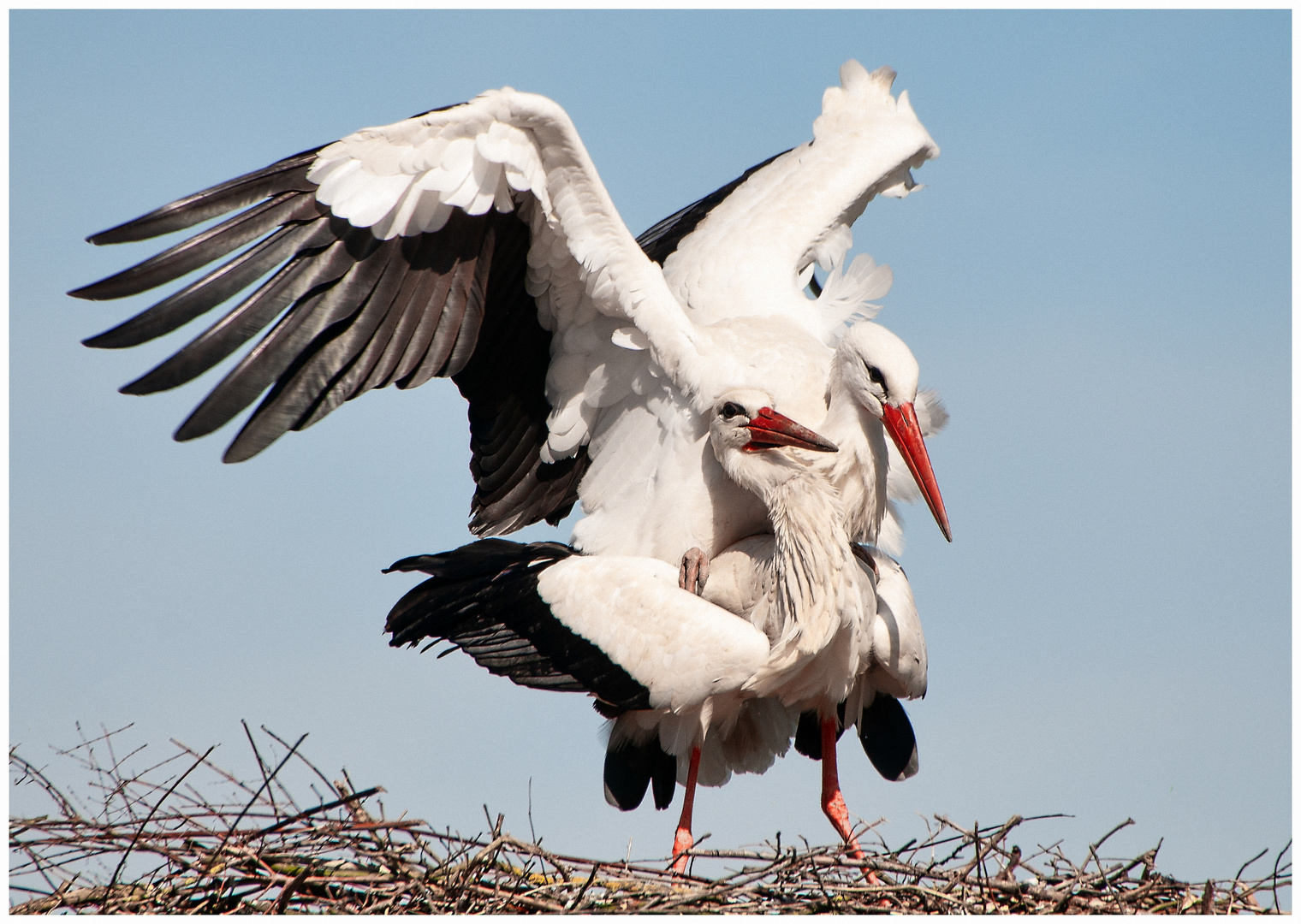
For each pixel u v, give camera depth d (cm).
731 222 1412
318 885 1009
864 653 1158
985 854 1012
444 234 1172
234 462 1121
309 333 1141
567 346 1228
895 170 1454
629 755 1230
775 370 1200
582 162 1121
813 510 1116
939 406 1247
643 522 1214
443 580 1239
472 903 997
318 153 1112
